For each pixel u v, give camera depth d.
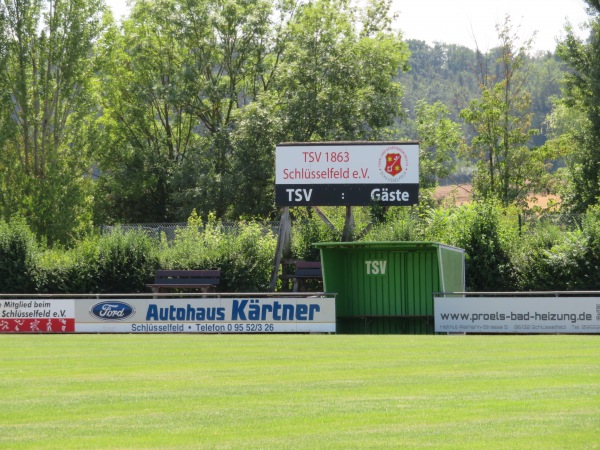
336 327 41.22
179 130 102.56
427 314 41.62
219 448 13.02
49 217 86.50
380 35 98.88
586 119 90.06
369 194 49.62
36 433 14.34
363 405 16.56
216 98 93.19
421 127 96.31
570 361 23.66
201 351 28.48
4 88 89.25
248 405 16.80
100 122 100.31
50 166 88.38
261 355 26.83
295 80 87.19
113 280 50.94
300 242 52.75
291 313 38.66
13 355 27.58
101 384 20.16
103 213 101.00
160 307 39.78
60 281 50.66
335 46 87.69
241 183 84.56
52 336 37.69
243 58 95.19
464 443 12.98
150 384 20.06
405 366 23.03
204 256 50.94
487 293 37.16
